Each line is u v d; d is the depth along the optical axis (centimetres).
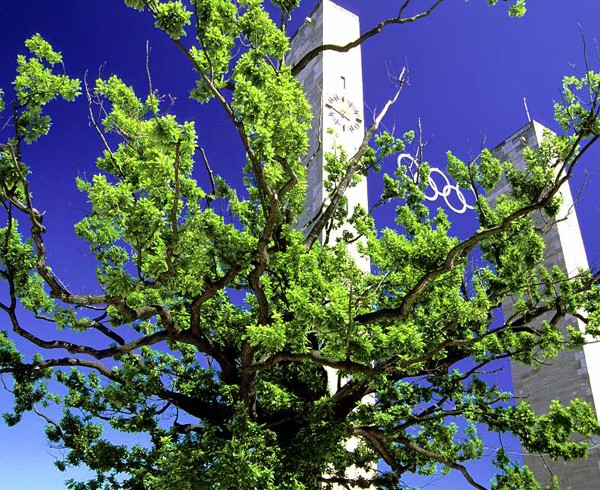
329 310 1125
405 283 1488
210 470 1098
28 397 1562
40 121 1173
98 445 1473
